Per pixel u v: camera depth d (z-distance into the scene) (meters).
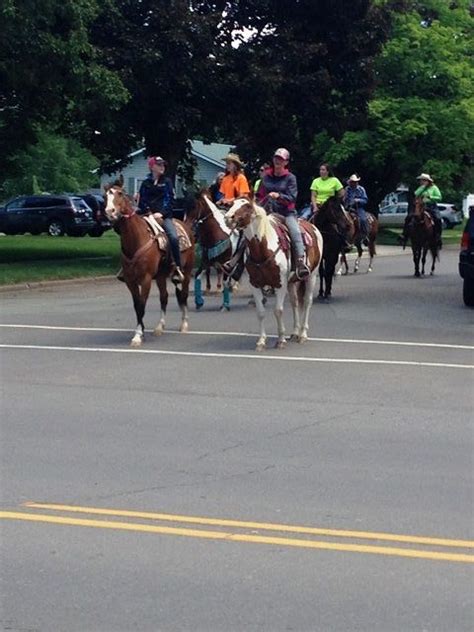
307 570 6.91
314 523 7.87
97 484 8.91
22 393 12.98
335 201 22.70
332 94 37.44
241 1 34.81
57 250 38.81
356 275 30.80
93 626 6.05
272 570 6.91
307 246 16.59
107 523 7.86
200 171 75.75
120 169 37.69
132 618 6.16
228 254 20.23
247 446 10.33
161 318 17.97
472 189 72.44
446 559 7.13
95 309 21.81
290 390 13.32
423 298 24.17
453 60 54.59
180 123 32.50
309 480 9.09
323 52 34.69
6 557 7.14
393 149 52.62
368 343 17.30
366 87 36.97
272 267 15.86
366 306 22.41
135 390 13.22
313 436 10.80
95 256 36.50
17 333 18.12
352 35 35.66
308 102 34.84
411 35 53.22
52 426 11.17
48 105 30.42
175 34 31.34
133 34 31.94
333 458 9.88
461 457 9.98
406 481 9.09
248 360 15.53
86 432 10.90
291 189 16.38
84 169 86.94
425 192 30.78
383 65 53.00
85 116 31.03
